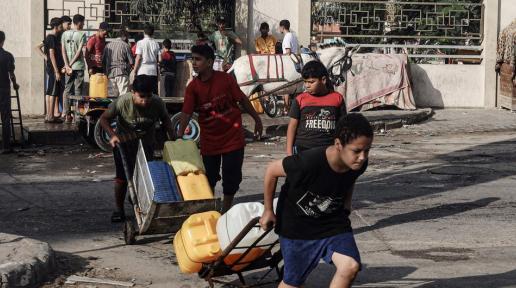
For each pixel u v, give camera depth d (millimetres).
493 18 20031
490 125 17750
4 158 13961
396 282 7145
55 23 16438
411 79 19484
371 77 18969
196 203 7621
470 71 20172
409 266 7629
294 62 15750
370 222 9359
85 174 12453
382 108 19156
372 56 19062
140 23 18781
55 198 10703
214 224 6602
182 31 18984
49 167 13062
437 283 7098
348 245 5227
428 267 7594
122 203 9297
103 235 8797
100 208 10125
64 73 16375
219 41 18344
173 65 17828
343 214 5355
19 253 7145
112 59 16391
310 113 8031
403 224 9258
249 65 15617
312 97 8078
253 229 6184
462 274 7363
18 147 15039
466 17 20203
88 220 9500
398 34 20266
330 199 5215
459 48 20000
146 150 8844
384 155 14109
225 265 6410
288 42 17922
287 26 18234
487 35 20078
